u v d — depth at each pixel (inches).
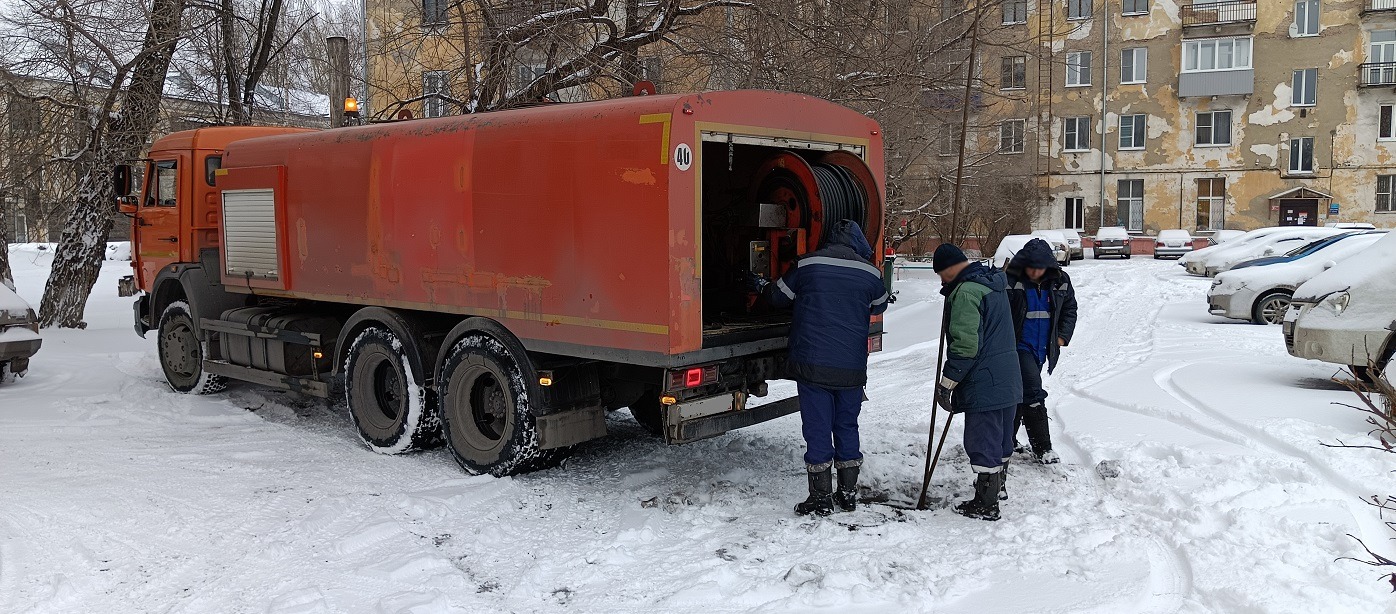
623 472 252.2
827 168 252.8
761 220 243.9
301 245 299.4
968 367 200.1
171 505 221.5
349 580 175.9
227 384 370.0
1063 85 1621.6
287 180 303.4
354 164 277.7
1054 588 163.2
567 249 220.7
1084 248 1625.2
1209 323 558.6
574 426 236.8
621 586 173.5
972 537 192.9
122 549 192.4
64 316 598.2
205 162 354.3
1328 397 305.0
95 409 335.9
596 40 466.6
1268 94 1550.2
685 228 204.2
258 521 210.4
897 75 489.7
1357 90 1508.4
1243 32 1539.1
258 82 648.4
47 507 217.9
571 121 219.3
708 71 486.3
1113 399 317.7
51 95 536.4
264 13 604.1
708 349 214.1
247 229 321.1
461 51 501.4
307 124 662.5
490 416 252.8
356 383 283.3
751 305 251.9
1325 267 541.0
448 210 249.0
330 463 264.5
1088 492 220.5
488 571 182.5
